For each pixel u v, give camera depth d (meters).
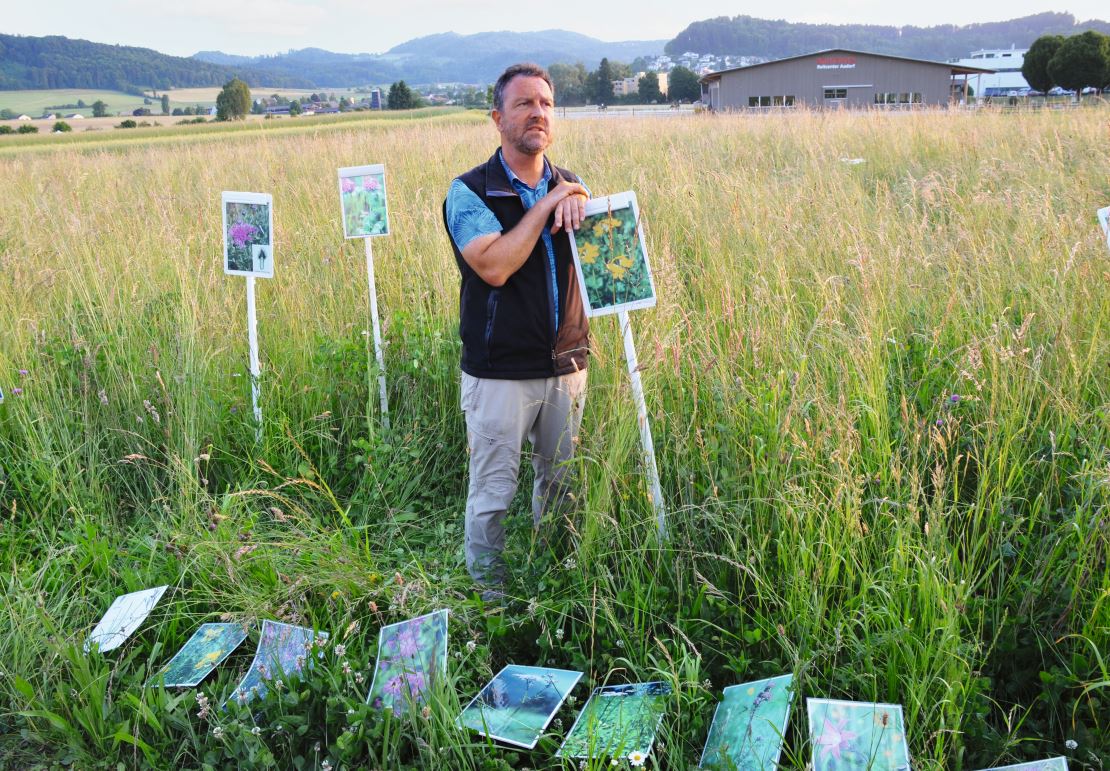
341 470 4.83
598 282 3.44
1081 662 2.69
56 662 3.26
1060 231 5.15
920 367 4.44
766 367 4.14
